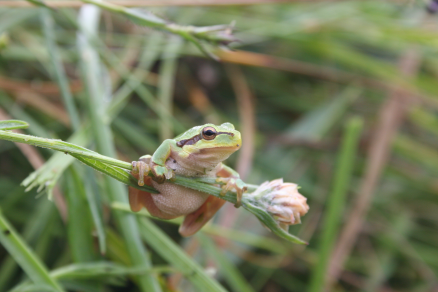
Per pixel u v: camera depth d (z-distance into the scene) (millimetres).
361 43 718
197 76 651
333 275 473
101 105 422
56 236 454
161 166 328
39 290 366
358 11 642
